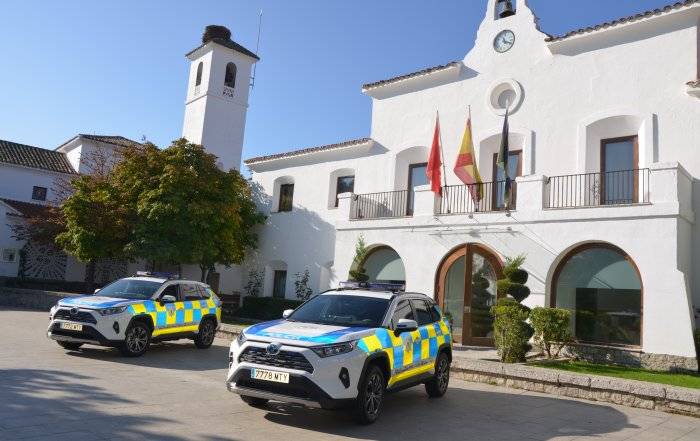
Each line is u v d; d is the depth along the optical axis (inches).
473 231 652.7
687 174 546.0
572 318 582.9
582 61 657.6
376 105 877.2
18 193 1330.0
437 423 308.5
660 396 362.9
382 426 294.4
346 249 794.2
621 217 543.8
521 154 702.5
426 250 696.4
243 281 1026.7
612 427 316.5
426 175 794.8
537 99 689.0
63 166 1423.5
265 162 1027.3
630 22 613.3
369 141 861.2
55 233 1094.4
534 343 571.2
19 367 381.4
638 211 533.3
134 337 475.8
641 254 528.1
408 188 834.2
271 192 1015.0
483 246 645.9
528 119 692.1
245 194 1007.6
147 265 1101.7
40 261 1188.5
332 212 907.4
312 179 952.9
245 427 272.7
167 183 831.7
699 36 582.6
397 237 732.7
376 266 781.3
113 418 266.7
